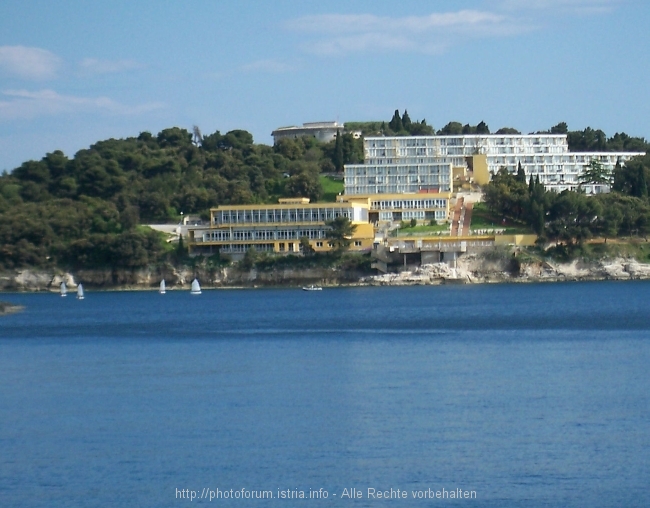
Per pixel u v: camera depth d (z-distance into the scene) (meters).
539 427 124.56
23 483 107.25
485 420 128.88
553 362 178.38
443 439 119.88
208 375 171.25
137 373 176.62
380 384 156.75
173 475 108.75
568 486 102.62
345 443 119.06
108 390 158.12
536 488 102.25
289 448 117.50
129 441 122.75
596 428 123.50
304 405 140.50
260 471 109.38
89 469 111.62
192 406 141.88
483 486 103.31
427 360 184.00
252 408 139.25
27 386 165.12
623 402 138.50
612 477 105.00
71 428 130.38
